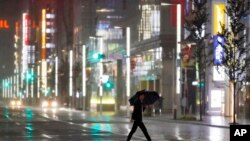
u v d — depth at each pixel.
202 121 77.38
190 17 94.88
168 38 122.69
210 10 93.94
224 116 94.38
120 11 178.25
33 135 49.12
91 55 188.25
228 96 93.38
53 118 92.81
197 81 98.88
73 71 184.88
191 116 83.56
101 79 126.19
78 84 179.00
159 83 124.62
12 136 47.91
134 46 145.50
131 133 37.56
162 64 122.62
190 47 85.75
